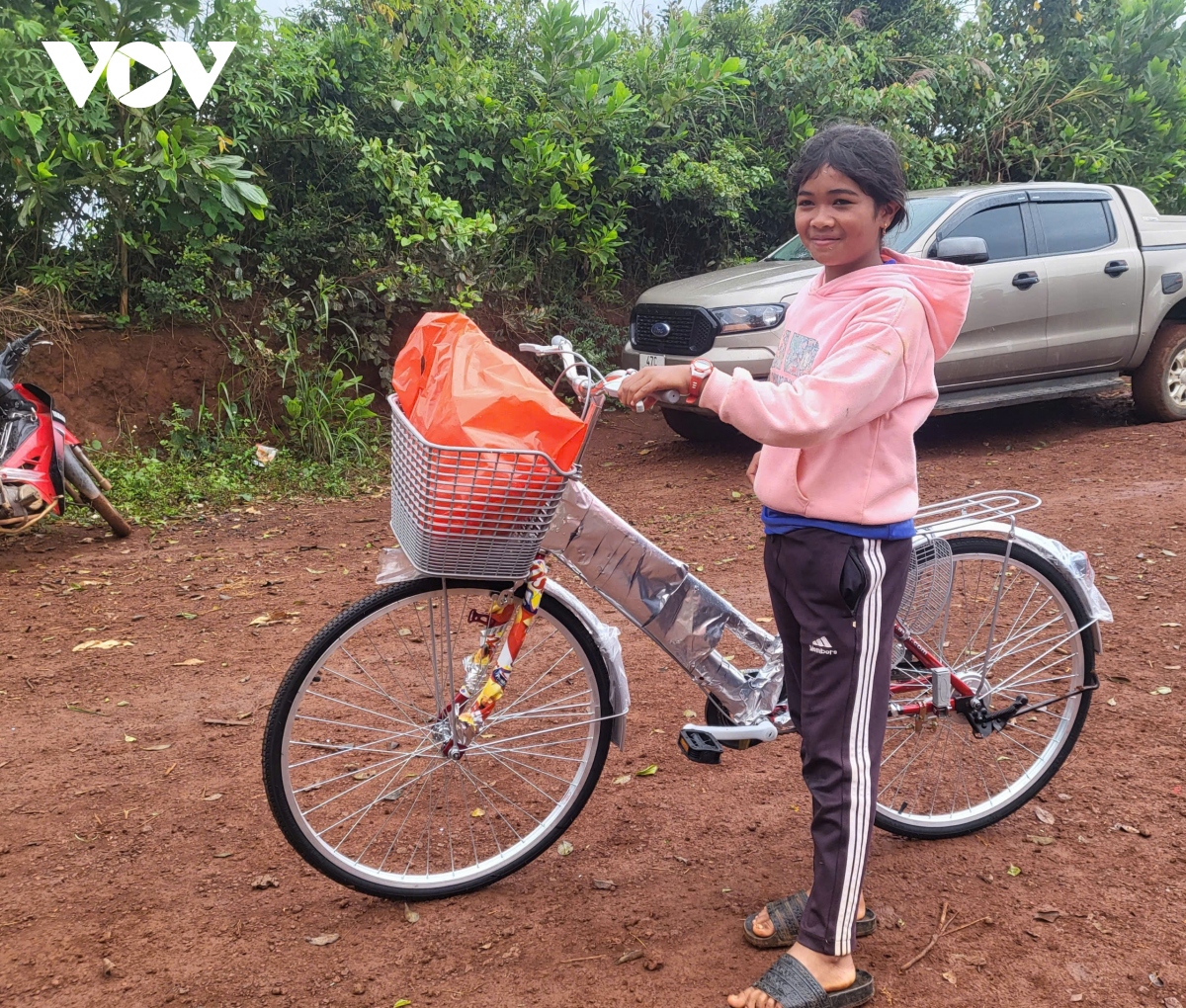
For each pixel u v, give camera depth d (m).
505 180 9.05
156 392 7.55
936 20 12.93
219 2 7.48
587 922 2.47
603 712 2.62
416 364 2.29
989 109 11.77
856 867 2.11
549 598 2.53
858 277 2.05
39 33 6.70
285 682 2.35
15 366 5.46
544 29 8.98
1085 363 7.61
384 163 8.00
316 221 8.12
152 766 3.29
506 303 9.10
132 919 2.52
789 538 2.15
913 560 2.56
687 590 2.53
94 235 7.57
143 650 4.28
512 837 2.82
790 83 10.59
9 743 3.46
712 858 2.71
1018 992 2.18
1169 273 7.80
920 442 7.91
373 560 5.51
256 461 7.36
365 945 2.41
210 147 7.01
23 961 2.36
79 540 5.96
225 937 2.44
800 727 2.27
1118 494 5.95
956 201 7.05
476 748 2.61
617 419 9.19
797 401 1.90
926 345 2.07
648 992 2.21
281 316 7.91
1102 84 11.85
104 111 6.96
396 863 2.70
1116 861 2.62
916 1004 2.15
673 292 7.18
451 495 2.04
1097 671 3.70
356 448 7.71
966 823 2.77
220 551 5.73
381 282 8.12
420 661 3.64
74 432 7.15
